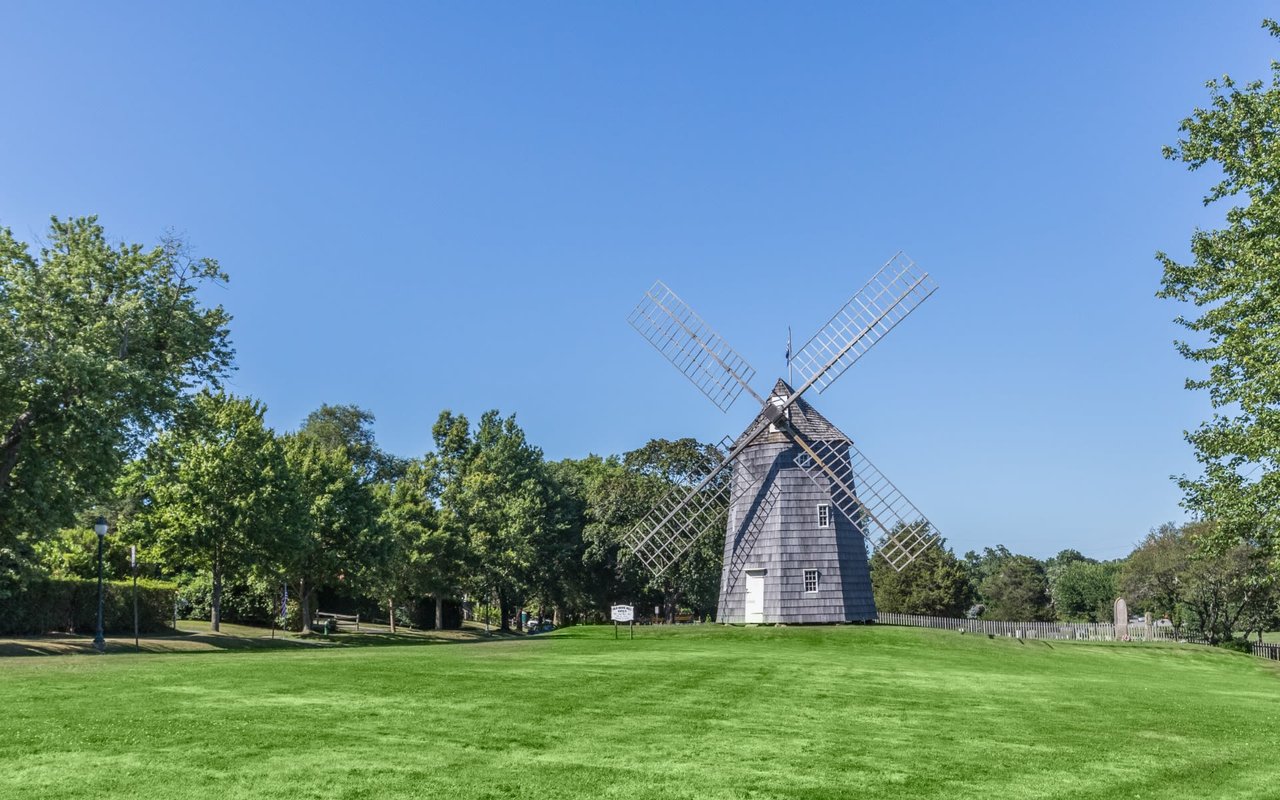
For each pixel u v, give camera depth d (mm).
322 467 56469
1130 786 13383
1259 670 40969
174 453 41438
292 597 61594
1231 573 60875
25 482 34281
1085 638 57375
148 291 37500
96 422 33875
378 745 13625
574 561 84688
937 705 20297
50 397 33719
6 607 39875
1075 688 24953
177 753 12625
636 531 57031
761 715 17938
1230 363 30938
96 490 36500
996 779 13344
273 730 14312
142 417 36125
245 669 21859
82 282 35406
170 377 38094
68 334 34562
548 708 17562
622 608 43875
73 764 11852
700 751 14281
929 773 13484
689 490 58062
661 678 23188
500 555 74188
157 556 48156
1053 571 159250
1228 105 31609
